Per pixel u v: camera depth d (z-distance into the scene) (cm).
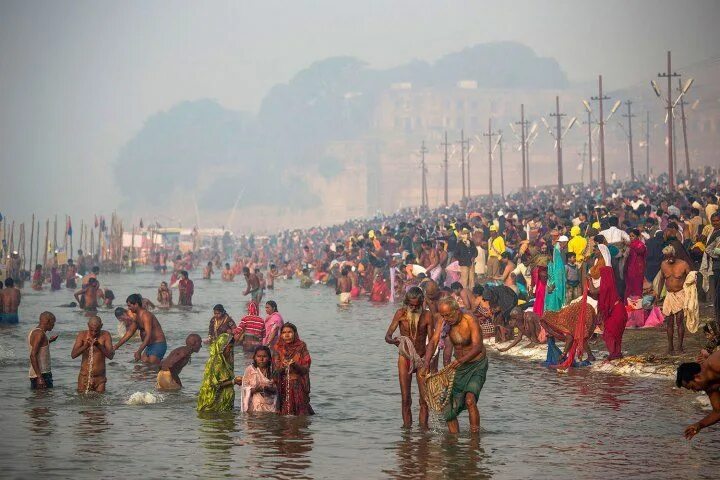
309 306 5194
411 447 1619
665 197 5322
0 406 2027
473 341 1725
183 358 2256
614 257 2939
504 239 4444
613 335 2473
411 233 5862
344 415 1925
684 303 2464
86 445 1631
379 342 3291
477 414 1722
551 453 1561
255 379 1964
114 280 8869
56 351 2983
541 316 2675
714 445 1606
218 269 11688
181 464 1492
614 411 1902
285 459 1530
